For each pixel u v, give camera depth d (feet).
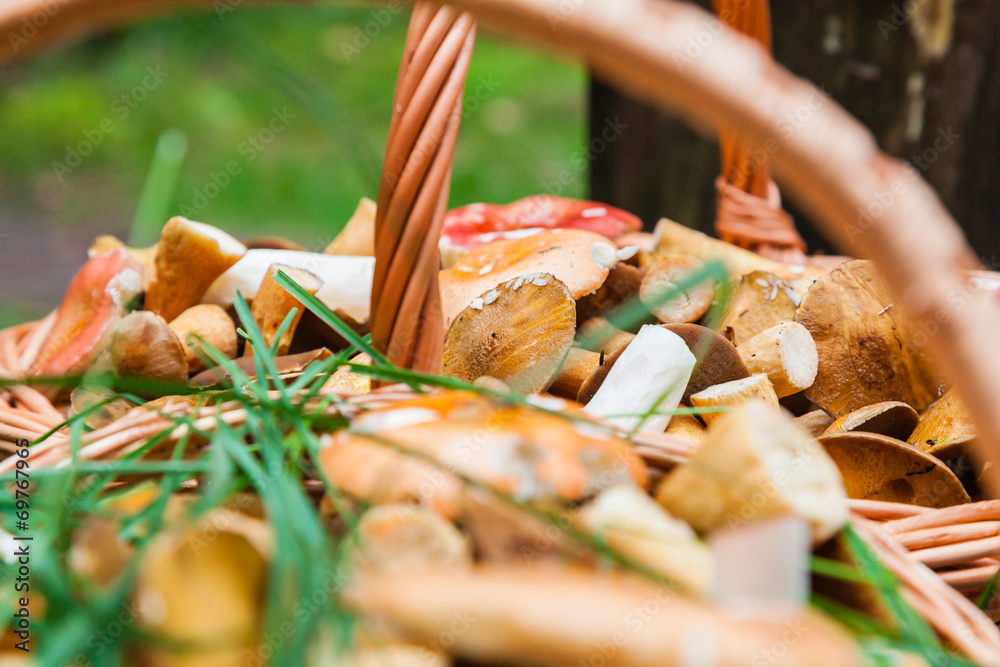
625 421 2.41
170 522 1.98
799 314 2.66
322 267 2.76
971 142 4.00
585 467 2.05
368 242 3.00
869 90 4.10
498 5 1.95
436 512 2.01
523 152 12.09
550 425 2.09
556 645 1.85
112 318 2.64
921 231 1.92
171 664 1.94
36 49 1.99
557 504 2.03
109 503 2.06
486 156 11.99
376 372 2.16
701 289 2.68
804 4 4.09
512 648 1.86
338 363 2.20
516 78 14.65
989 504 2.24
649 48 1.93
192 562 1.95
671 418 2.46
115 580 1.97
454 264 2.87
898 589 2.06
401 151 2.24
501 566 1.95
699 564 1.97
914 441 2.54
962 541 2.22
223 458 2.03
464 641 1.87
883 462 2.39
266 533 1.98
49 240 9.69
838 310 2.64
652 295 2.69
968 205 4.11
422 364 2.31
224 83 13.69
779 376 2.59
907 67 4.00
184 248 2.72
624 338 2.64
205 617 1.94
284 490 2.00
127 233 10.02
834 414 2.64
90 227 10.11
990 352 1.92
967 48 3.88
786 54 4.23
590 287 2.66
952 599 2.10
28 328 2.95
